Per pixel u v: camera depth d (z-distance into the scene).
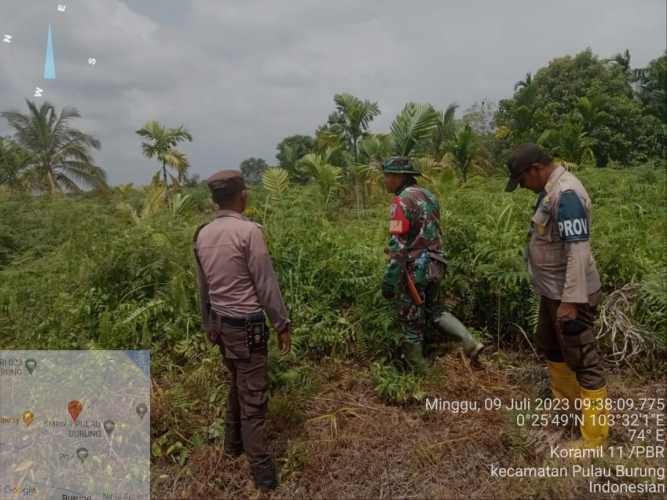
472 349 4.00
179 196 9.24
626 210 6.58
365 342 4.23
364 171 14.28
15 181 18.42
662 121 26.17
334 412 3.57
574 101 24.75
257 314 2.92
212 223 2.99
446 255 4.34
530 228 3.32
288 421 3.44
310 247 4.72
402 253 3.73
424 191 3.91
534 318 4.09
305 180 16.27
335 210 7.46
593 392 3.06
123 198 11.55
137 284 4.54
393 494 2.84
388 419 3.50
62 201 8.49
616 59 28.33
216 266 2.89
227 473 3.04
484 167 20.55
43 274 5.24
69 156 25.77
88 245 5.20
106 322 3.99
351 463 3.07
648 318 4.22
